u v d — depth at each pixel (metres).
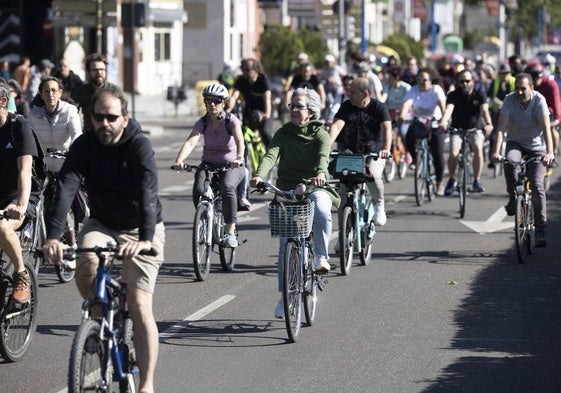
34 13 119.19
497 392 19.48
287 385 19.95
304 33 144.12
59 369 21.08
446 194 46.56
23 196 21.50
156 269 17.67
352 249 30.72
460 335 23.70
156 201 17.30
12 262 21.19
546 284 29.36
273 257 33.34
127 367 17.30
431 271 31.16
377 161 32.84
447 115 43.69
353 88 31.48
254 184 23.55
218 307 26.34
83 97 35.50
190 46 161.75
